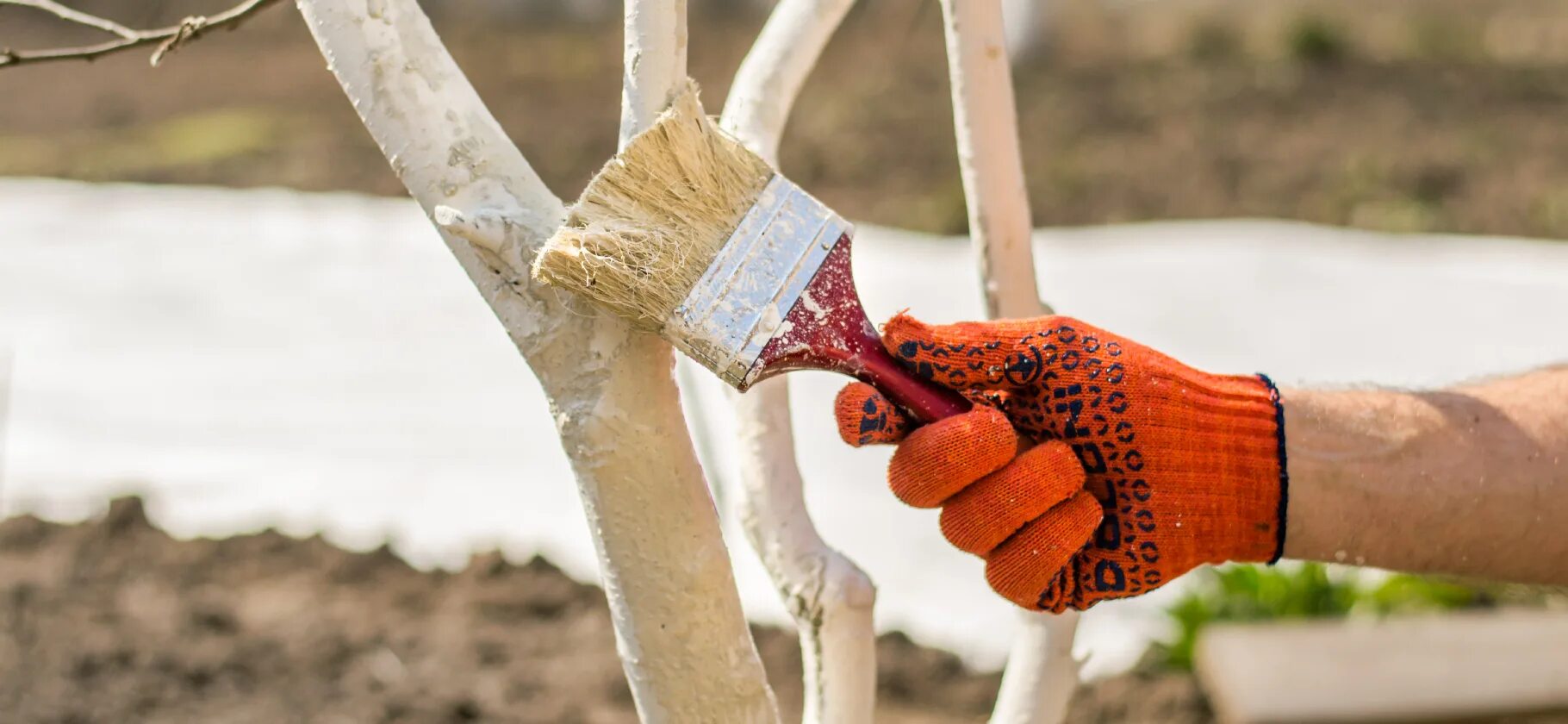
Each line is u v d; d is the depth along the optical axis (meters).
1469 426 1.42
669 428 1.14
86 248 6.08
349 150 7.65
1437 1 10.76
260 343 5.07
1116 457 1.26
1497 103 7.77
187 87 9.70
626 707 2.82
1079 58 8.98
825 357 1.17
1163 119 7.62
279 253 5.99
